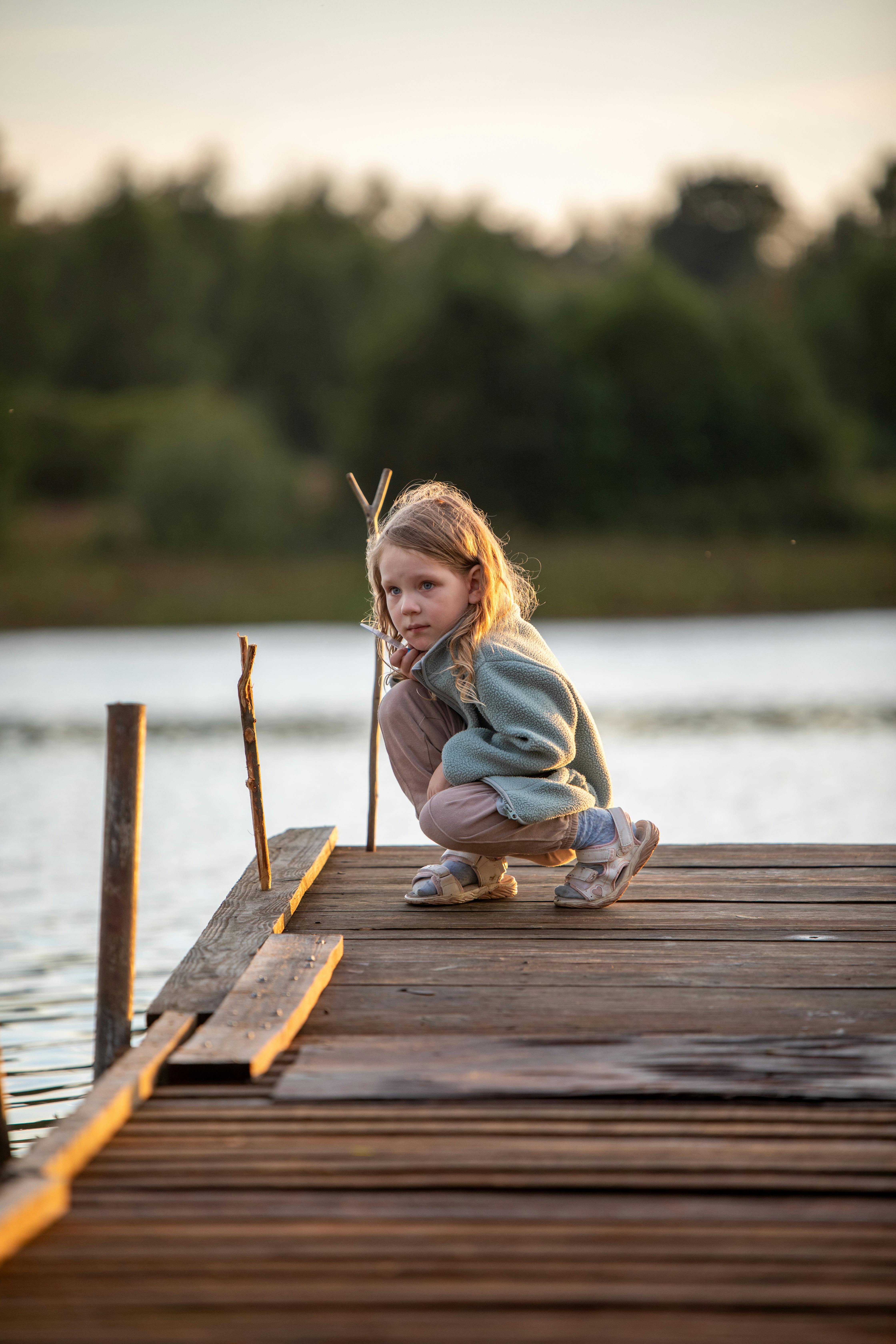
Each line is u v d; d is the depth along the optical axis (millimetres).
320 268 50719
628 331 38938
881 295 44812
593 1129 1990
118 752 2486
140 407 46031
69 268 51625
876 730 11898
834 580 30703
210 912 5559
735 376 39031
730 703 14203
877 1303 1545
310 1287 1585
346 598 29562
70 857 7051
